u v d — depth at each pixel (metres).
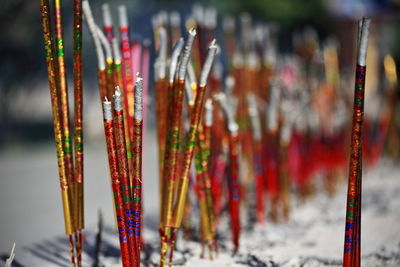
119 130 2.56
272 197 4.71
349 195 2.62
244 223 4.73
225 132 3.92
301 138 5.43
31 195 8.04
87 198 7.44
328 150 5.97
